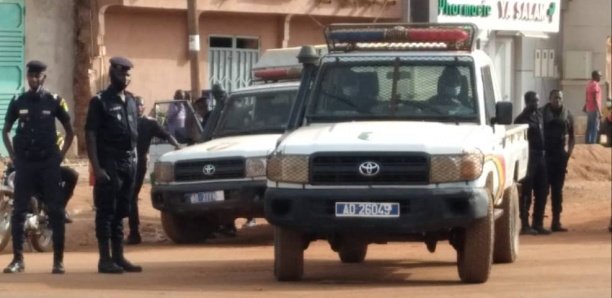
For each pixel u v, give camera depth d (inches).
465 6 1663.4
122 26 1504.7
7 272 687.7
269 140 885.8
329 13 1660.9
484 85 698.8
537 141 985.5
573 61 2032.5
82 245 931.3
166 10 1521.9
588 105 1831.9
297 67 956.0
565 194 1344.7
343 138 624.1
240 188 858.1
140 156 908.0
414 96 682.2
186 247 892.6
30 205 811.4
